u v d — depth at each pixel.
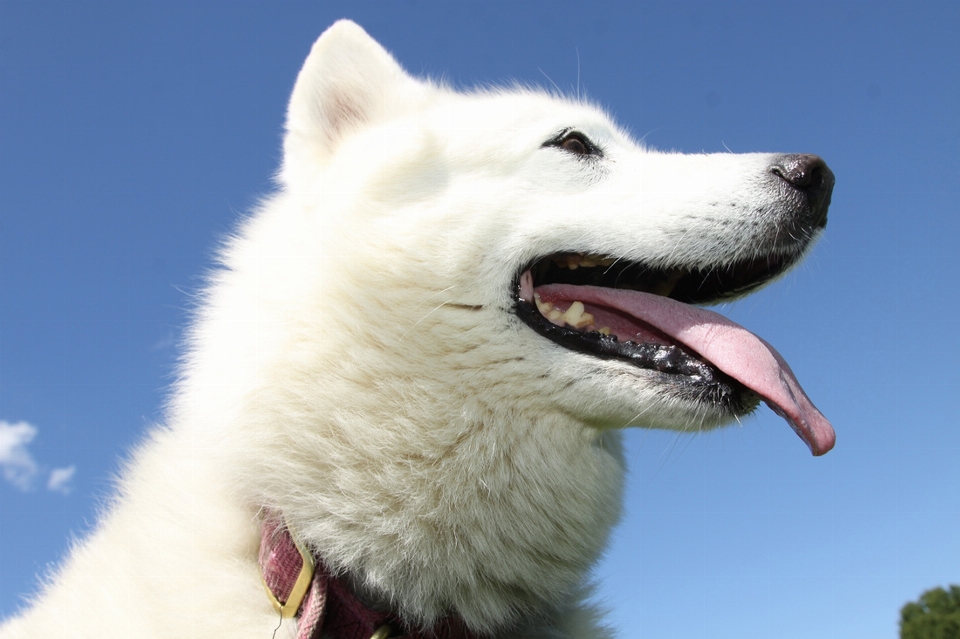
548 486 0.51
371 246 0.51
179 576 0.49
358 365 0.50
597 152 0.57
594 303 0.55
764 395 0.50
